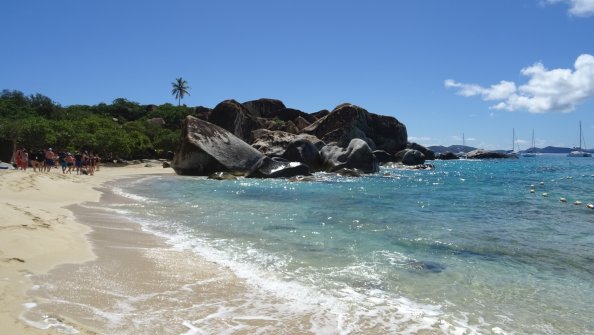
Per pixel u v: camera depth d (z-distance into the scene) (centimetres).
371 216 1370
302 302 593
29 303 507
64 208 1299
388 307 586
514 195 2109
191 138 3100
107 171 3556
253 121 5438
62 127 4388
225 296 604
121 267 709
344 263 801
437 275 741
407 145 6575
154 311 531
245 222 1219
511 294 654
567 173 4259
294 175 3078
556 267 803
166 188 2209
